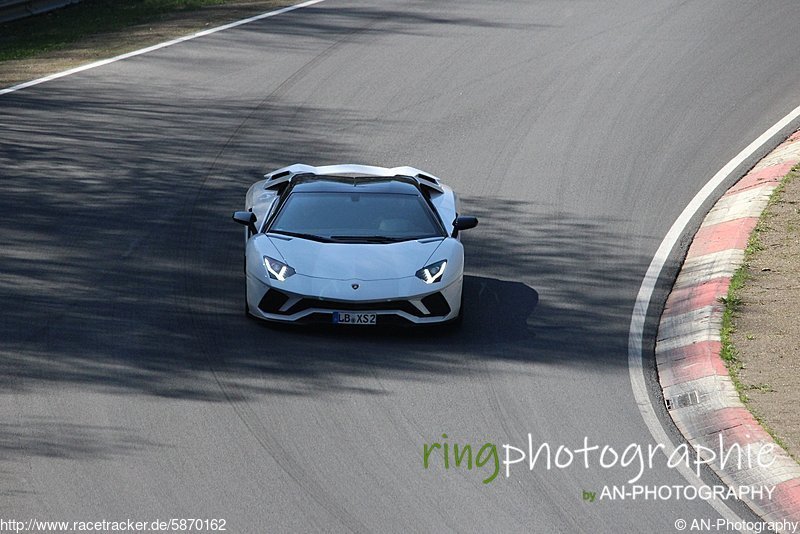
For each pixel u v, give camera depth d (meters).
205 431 23.47
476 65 60.44
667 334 30.72
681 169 45.88
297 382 26.33
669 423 25.00
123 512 19.91
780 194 41.34
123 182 42.50
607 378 27.53
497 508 20.62
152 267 34.22
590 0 76.06
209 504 20.33
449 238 31.06
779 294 32.38
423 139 49.06
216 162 45.47
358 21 70.50
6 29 69.69
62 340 28.22
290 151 47.19
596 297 33.47
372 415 24.70
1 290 31.53
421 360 28.09
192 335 29.00
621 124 51.47
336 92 55.59
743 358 28.02
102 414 24.08
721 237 37.81
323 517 20.00
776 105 53.69
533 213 41.03
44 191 41.00
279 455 22.52
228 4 76.56
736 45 64.06
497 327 30.73
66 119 50.16
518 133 50.12
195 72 58.62
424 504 20.67
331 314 28.89
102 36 67.06
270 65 60.19
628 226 39.97
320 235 30.72
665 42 64.94
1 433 22.86
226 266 34.69
